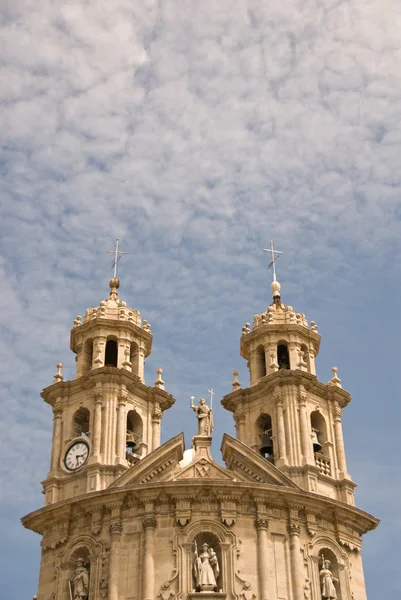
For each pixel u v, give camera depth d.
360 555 65.44
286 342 72.81
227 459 66.44
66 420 69.56
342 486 67.56
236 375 72.94
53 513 64.38
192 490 61.94
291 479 65.25
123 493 62.41
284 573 61.00
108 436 67.25
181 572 59.78
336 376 72.06
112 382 69.06
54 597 62.09
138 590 59.72
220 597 58.88
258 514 61.91
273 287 77.06
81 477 66.50
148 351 74.94
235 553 60.59
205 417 66.88
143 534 61.22
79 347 72.75
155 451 64.88
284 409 68.75
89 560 62.34
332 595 61.66
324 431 69.81
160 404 71.81
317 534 63.53
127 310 74.06
